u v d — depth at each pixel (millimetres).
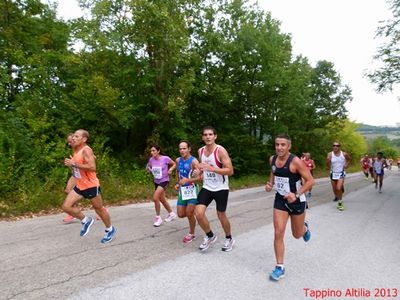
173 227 6750
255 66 20375
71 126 13414
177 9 15352
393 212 9109
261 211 9000
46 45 15828
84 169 5211
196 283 3934
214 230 6578
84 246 5277
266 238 6027
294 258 4934
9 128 10734
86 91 13430
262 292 3746
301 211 4219
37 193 8828
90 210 8586
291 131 28125
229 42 19188
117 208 9125
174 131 15664
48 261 4555
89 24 14016
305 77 23766
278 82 20375
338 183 9438
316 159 35031
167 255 4918
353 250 5391
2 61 13297
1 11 13875
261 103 22656
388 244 5781
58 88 14414
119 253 4953
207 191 5105
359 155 52625
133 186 11859
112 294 3582
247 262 4703
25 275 4059
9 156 9578
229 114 21688
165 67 15000
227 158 4906
